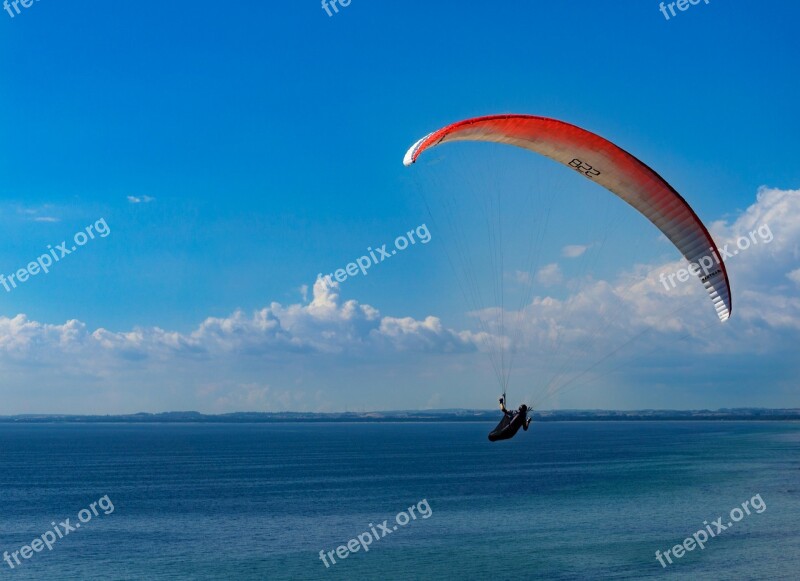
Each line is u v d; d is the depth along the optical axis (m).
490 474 98.44
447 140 23.61
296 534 53.88
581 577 40.88
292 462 130.12
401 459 136.12
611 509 63.50
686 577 40.91
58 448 193.50
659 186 24.70
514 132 24.12
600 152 24.45
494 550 47.56
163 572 43.09
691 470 99.88
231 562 45.25
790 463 111.12
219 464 126.19
